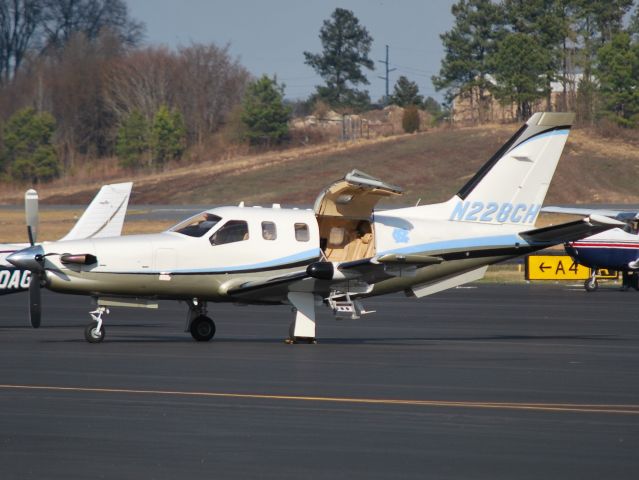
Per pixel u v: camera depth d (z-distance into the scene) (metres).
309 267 59.91
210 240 62.41
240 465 30.55
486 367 51.88
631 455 32.03
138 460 31.05
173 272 61.56
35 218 69.19
